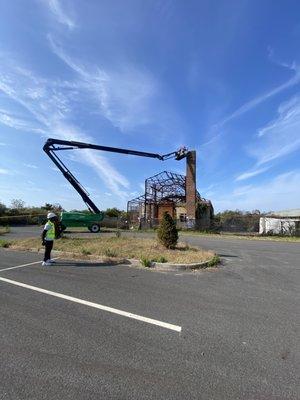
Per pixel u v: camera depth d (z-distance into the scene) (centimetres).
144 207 4878
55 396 366
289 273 1084
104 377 407
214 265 1196
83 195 3459
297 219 3950
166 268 1123
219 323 598
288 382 401
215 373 421
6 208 5362
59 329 562
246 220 4119
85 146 3762
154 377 409
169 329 568
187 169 4306
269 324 595
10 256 1379
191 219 4184
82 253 1367
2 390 377
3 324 584
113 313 646
